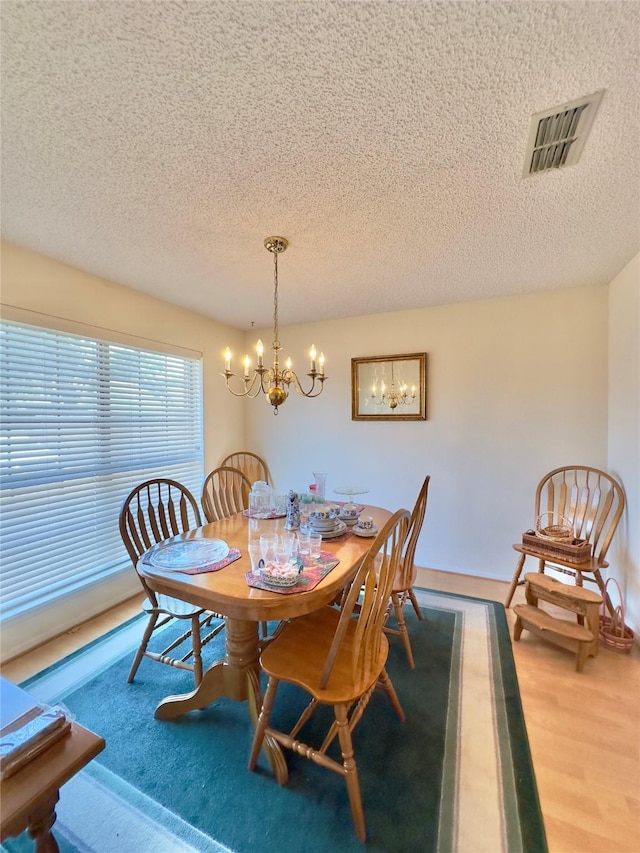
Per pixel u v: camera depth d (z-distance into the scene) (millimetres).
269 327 3867
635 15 869
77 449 2400
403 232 1899
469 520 3113
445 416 3168
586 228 1863
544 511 2850
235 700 1567
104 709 1670
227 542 1812
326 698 1180
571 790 1295
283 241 1984
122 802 1264
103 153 1326
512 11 869
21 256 2062
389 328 3350
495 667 1951
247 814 1223
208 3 842
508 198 1604
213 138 1256
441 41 934
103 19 875
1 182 1486
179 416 3230
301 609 1295
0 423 2006
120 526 1890
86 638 2217
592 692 1766
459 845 1127
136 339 2770
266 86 1054
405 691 1790
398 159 1365
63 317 2279
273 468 3883
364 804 1251
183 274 2445
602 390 2703
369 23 889
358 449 3506
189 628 2311
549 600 2178
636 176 1450
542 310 2852
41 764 769
